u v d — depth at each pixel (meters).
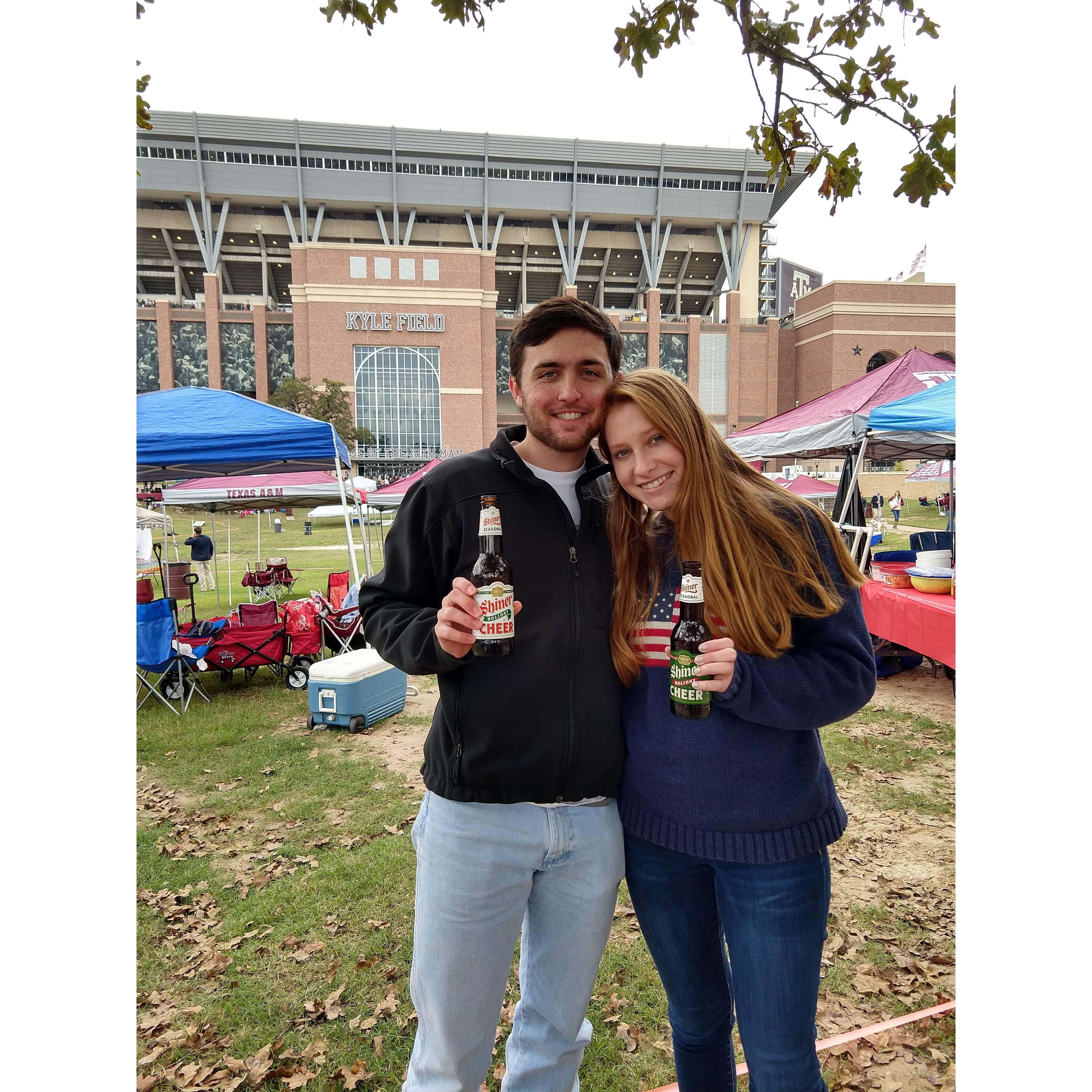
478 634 1.34
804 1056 1.36
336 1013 2.35
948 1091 1.93
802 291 106.75
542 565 1.48
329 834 3.73
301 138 69.19
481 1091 1.66
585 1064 2.12
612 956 2.64
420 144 70.75
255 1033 2.28
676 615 1.44
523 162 72.81
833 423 7.14
